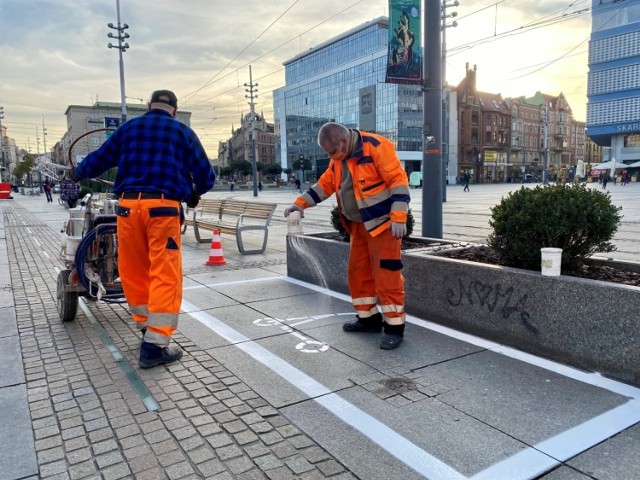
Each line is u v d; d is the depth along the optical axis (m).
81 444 2.68
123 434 2.78
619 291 3.25
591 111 64.19
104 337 4.45
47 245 11.07
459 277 4.34
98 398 3.23
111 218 4.53
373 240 4.00
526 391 3.18
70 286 4.66
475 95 89.00
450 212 18.88
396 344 4.00
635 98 59.78
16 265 8.34
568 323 3.56
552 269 3.66
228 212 10.07
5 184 42.41
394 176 3.79
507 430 2.72
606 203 3.93
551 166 105.88
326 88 98.50
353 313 5.04
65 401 3.20
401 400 3.11
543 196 3.98
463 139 88.25
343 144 3.84
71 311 4.79
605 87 62.31
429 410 2.97
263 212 9.13
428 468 2.40
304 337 4.34
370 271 4.32
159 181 3.68
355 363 3.73
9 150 124.62
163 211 3.67
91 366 3.78
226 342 4.26
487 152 93.31
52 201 35.91
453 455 2.50
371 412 2.97
